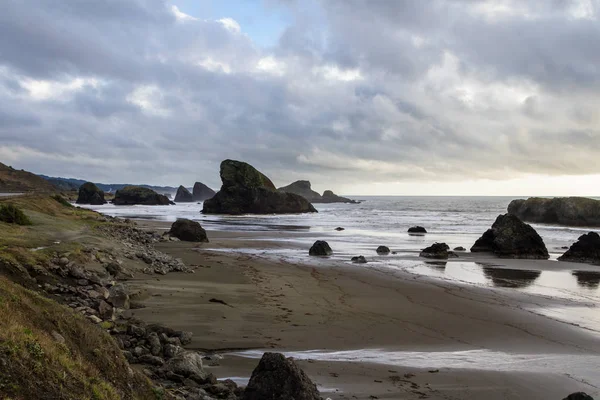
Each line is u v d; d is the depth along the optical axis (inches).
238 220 3272.6
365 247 1598.2
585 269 1187.9
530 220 3511.3
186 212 4394.7
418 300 749.3
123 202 5885.8
